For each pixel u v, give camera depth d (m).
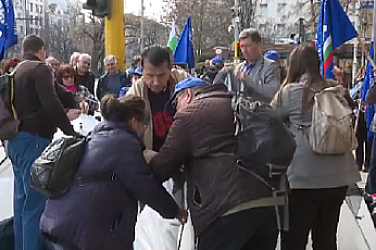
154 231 4.25
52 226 3.10
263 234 3.04
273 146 2.90
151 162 3.13
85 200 3.07
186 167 3.14
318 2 28.72
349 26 6.60
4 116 4.04
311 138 3.53
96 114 6.16
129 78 9.45
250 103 3.02
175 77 4.02
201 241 3.02
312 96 3.56
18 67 4.12
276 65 5.05
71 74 6.75
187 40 11.05
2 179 6.97
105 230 3.08
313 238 3.92
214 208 2.92
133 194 3.12
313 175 3.56
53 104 4.02
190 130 3.01
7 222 4.38
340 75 7.04
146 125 3.63
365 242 4.83
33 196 4.12
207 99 3.08
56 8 51.88
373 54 8.53
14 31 6.55
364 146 7.89
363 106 7.93
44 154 3.19
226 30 47.50
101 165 3.08
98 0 9.38
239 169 2.93
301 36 22.89
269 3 51.88
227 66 5.54
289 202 3.64
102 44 43.44
